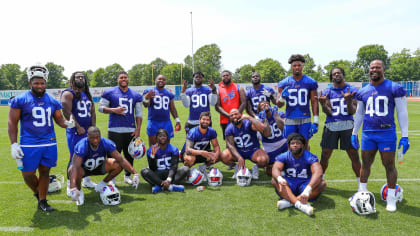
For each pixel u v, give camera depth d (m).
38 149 3.56
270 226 3.21
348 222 3.29
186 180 5.04
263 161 4.86
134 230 3.14
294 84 4.79
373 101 3.65
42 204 3.72
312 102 4.82
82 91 4.59
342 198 4.05
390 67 72.25
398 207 3.70
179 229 3.15
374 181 4.81
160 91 5.70
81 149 3.89
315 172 3.71
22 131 3.55
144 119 16.05
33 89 3.55
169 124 5.81
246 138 5.02
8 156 7.14
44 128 3.60
